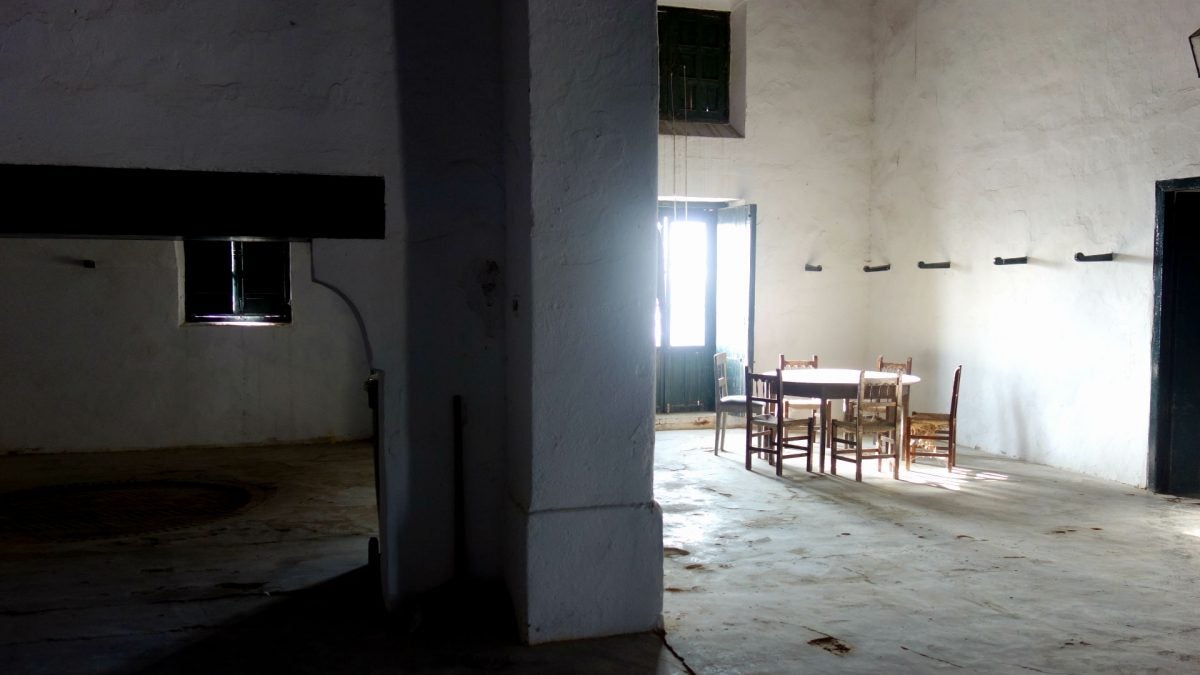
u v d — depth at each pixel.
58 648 3.77
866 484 7.01
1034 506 6.24
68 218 3.68
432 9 4.09
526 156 3.76
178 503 6.56
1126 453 6.88
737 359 9.76
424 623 4.00
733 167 9.78
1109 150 6.96
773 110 9.87
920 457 8.15
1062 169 7.45
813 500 6.48
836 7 10.02
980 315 8.48
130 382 8.59
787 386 7.35
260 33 3.87
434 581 4.22
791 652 3.70
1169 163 6.43
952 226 8.84
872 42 10.15
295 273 9.00
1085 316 7.23
